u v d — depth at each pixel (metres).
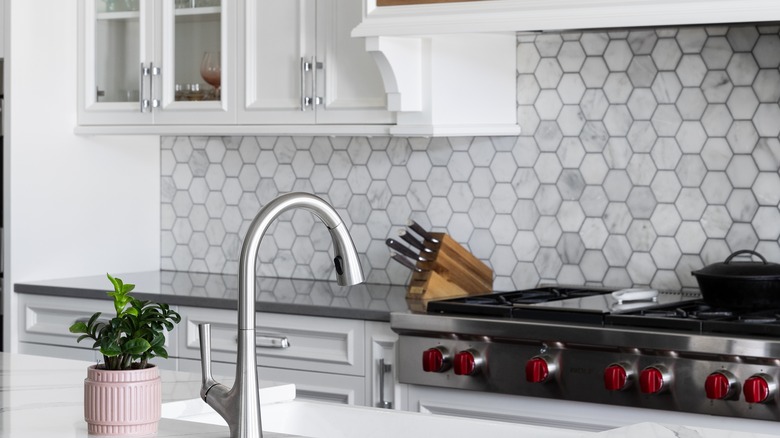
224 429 1.78
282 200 1.59
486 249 3.65
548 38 3.51
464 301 3.10
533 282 3.58
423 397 3.03
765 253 3.20
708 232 3.29
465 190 3.68
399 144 3.79
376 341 3.12
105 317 3.67
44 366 2.40
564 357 2.76
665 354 2.62
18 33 3.87
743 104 3.21
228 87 3.72
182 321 3.52
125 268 4.24
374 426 2.02
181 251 4.32
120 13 3.96
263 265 4.12
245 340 1.58
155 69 3.86
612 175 3.43
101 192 4.15
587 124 3.46
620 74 3.40
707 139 3.28
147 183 4.31
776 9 2.63
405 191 3.79
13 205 3.86
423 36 3.17
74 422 1.83
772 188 3.18
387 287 3.74
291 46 3.58
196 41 3.80
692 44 3.28
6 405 1.98
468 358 2.86
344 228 1.62
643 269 3.40
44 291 3.80
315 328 3.24
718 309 2.87
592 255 3.48
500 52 3.50
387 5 3.17
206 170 4.23
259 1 3.64
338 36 3.47
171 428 1.78
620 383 2.62
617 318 2.74
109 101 4.02
